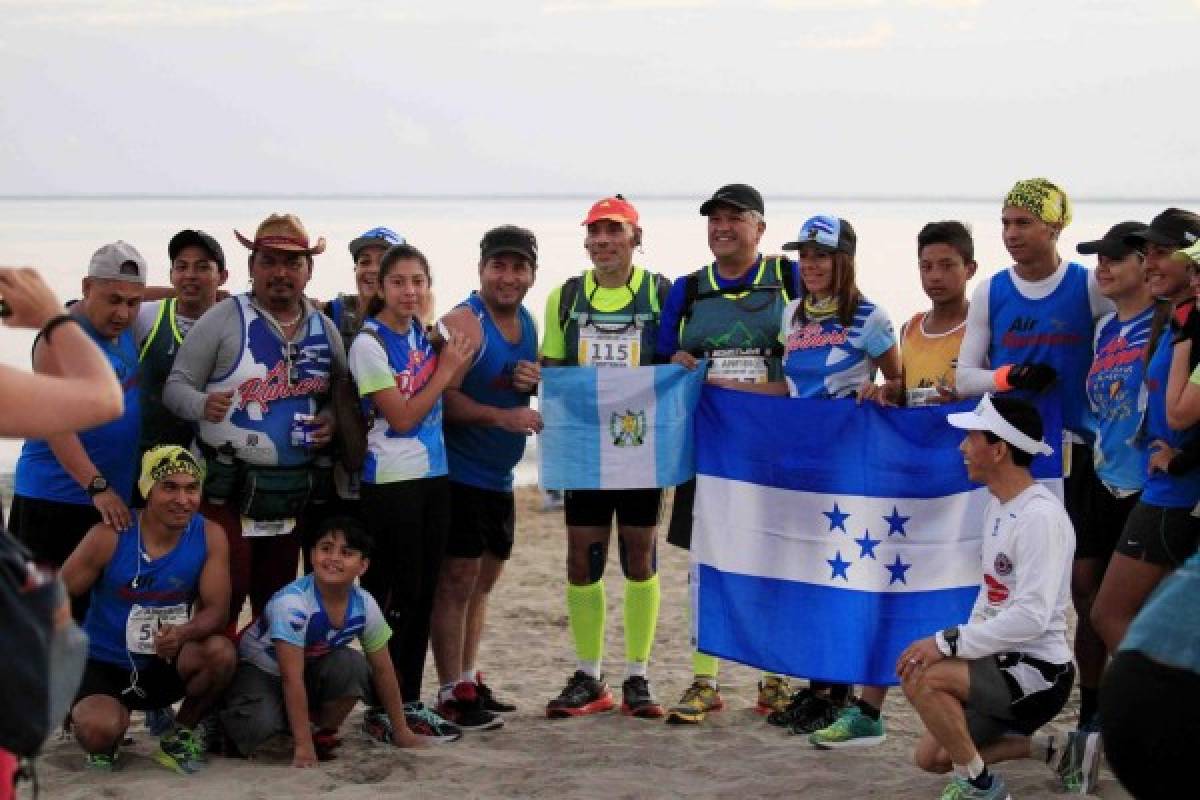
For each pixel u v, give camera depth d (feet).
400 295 24.63
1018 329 24.16
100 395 13.37
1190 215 21.85
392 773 23.30
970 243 26.04
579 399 26.76
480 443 26.48
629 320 27.07
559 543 46.96
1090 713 24.23
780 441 25.61
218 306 24.26
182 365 24.09
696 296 26.91
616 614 37.81
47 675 12.92
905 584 25.04
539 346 27.86
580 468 26.81
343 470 25.55
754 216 26.55
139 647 23.31
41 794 21.98
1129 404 22.77
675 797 22.30
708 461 26.13
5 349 75.20
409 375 24.80
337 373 24.73
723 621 25.93
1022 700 20.38
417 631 25.44
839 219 25.73
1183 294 21.84
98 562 23.09
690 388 26.55
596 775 23.34
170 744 23.53
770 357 26.68
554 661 32.86
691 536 26.66
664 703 28.94
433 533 25.25
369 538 23.57
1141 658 14.94
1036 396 23.70
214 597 23.50
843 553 25.25
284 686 23.54
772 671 25.49
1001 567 20.53
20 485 24.44
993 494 20.80
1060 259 24.18
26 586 13.00
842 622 25.21
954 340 26.16
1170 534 21.27
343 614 23.80
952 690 20.30
